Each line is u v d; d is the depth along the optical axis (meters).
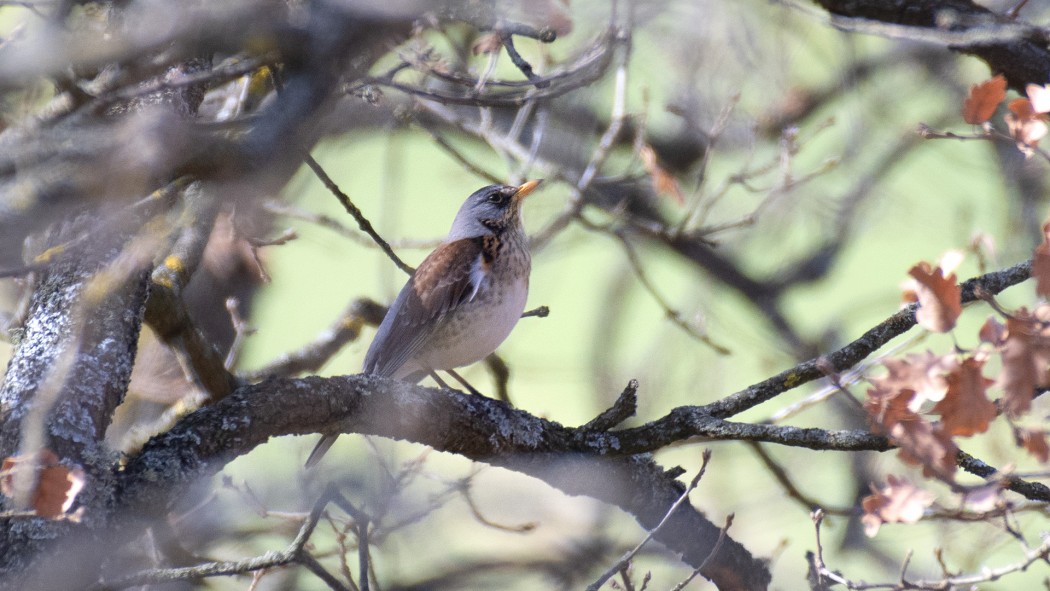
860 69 18.67
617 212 14.16
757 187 18.11
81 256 7.69
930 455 6.67
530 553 14.91
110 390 7.33
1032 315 6.74
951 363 6.71
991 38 8.57
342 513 11.93
